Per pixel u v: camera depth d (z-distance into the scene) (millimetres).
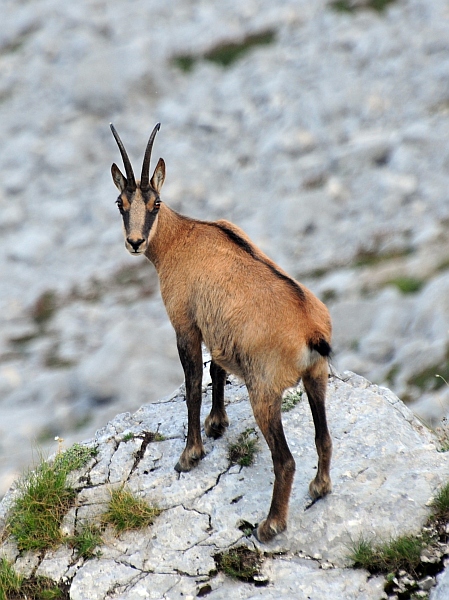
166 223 22172
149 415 24625
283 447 19453
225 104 100562
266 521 19672
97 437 24000
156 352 63625
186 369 21703
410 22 104312
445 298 61688
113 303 75938
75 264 82875
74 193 92312
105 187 91438
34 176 95625
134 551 19969
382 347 60656
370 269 71312
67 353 68250
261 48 107875
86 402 60469
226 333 20141
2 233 89188
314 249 77750
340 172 86875
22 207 91875
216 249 21203
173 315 21656
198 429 21938
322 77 100000
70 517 21016
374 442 22281
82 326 72625
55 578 19594
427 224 76688
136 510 20688
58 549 20281
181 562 19516
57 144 98250
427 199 79750
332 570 18859
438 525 19391
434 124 88500
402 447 22078
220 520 20406
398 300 64062
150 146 22250
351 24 106625
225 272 20547
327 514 19969
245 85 102250
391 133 89312
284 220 80750
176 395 25703
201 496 21172
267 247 78688
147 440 23359
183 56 109875
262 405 19531
